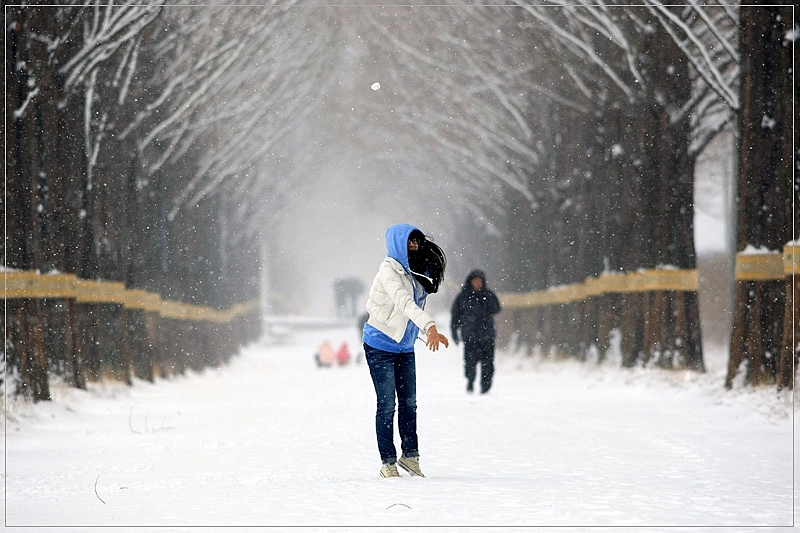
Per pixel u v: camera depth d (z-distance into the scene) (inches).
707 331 6579.7
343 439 1892.2
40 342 2593.5
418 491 1105.4
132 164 4355.3
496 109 5757.9
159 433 2145.7
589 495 1085.8
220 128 5743.1
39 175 3097.9
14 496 1213.1
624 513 961.5
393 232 1259.2
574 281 5580.7
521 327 7180.1
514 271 7244.1
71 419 2490.2
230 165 6368.1
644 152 3821.4
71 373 3166.8
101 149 3782.0
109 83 3720.5
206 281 6481.3
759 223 2657.5
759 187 2659.9
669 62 3614.7
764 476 1305.4
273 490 1151.0
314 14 5457.7
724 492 1130.0
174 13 4097.0
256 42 4566.9
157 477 1384.1
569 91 4653.1
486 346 3112.7
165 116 4532.5
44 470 1533.0
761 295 2640.3
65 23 3112.7
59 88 3169.3
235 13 4320.9
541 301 6456.7
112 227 3848.4
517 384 3838.6
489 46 5017.2
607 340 4436.5
